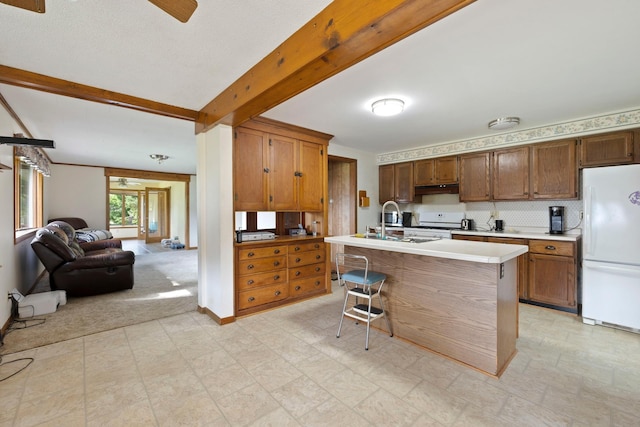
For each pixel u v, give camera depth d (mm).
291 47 1870
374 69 2318
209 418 1705
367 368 2232
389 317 2836
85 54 2059
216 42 1929
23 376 2113
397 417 1711
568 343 2643
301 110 3236
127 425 1650
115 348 2541
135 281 4930
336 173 5465
